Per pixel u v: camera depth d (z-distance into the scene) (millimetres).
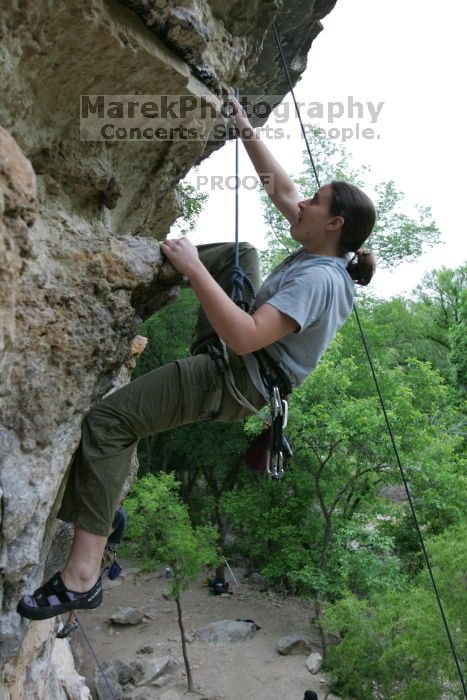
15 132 2141
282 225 20781
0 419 2039
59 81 2166
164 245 2271
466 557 8711
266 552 15359
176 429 19625
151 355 20906
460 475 13242
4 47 1885
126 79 2311
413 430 12836
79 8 1943
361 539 13094
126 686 11656
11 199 1616
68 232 2350
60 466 2348
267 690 11422
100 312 2303
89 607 2139
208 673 12164
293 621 14664
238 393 2242
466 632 8523
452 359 21281
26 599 2045
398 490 20453
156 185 2994
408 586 11656
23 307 2053
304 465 14281
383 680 9117
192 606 15562
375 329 16078
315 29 4215
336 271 2307
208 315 2090
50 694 4969
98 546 2156
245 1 2922
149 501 12359
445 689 8648
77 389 2291
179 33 2309
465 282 25078
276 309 2104
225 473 19625
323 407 12414
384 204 21500
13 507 2082
